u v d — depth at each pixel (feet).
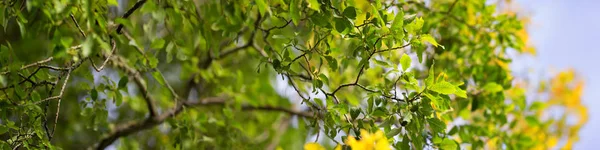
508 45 16.05
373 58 10.77
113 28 11.50
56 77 12.30
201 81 21.02
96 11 11.14
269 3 12.21
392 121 10.62
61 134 19.62
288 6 11.48
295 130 22.36
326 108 11.48
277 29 13.17
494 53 16.56
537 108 16.72
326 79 11.07
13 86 10.91
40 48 17.26
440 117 12.62
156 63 13.87
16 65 10.73
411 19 10.69
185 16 12.69
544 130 18.66
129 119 21.02
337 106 11.01
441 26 15.76
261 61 11.72
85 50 10.06
